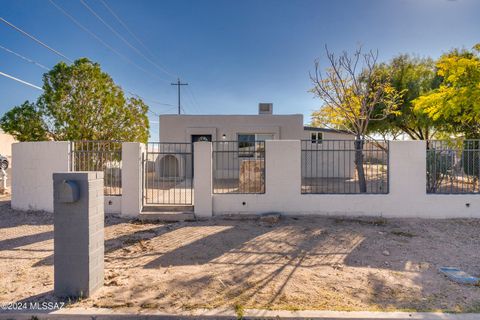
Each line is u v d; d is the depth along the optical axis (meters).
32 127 10.60
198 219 7.39
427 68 16.17
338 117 14.84
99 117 11.41
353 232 6.21
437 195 7.30
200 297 3.52
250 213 7.54
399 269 4.36
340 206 7.46
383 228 6.51
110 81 11.91
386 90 10.78
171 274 4.19
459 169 7.90
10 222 7.23
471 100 8.08
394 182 7.38
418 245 5.41
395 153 7.37
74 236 3.50
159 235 6.15
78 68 10.95
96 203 3.70
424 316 3.09
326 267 4.45
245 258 4.83
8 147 31.05
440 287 3.78
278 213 7.44
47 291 3.70
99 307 3.28
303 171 15.53
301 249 5.24
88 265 3.51
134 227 6.79
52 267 4.52
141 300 3.44
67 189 3.40
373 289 3.73
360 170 8.58
